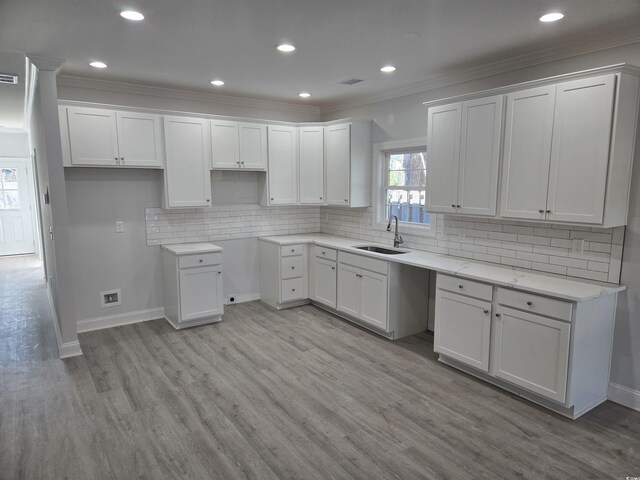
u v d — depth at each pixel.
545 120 2.88
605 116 2.57
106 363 3.59
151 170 4.60
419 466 2.29
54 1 2.32
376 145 4.84
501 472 2.24
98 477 2.20
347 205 4.88
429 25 2.70
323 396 3.04
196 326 4.50
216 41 3.02
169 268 4.51
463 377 3.33
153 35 2.88
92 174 4.29
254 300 5.50
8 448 2.44
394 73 3.87
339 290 4.66
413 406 2.90
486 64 3.55
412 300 4.20
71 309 3.72
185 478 2.19
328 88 4.50
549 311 2.70
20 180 8.98
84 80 4.09
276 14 2.54
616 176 2.64
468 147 3.40
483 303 3.11
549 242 3.23
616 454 2.38
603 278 2.94
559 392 2.68
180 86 4.43
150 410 2.85
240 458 2.35
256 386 3.18
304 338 4.16
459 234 3.93
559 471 2.24
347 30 2.81
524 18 2.58
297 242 5.01
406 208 4.64
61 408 2.87
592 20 2.60
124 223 4.51
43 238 6.05
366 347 3.94
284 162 5.14
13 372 3.43
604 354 2.88
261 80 4.15
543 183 2.92
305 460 2.33
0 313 5.14
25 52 3.24
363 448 2.44
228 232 5.20
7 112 6.10
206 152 4.59
